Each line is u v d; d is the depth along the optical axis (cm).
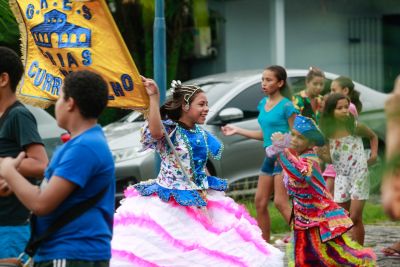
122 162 1146
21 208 471
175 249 613
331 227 675
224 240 625
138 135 1185
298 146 670
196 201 631
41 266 383
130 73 564
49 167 386
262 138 899
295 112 850
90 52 555
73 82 386
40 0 566
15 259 466
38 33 566
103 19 547
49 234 378
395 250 866
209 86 1295
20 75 479
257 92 1286
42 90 566
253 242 645
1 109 476
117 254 613
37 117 1080
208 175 672
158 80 746
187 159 650
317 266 689
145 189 643
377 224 1105
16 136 467
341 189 813
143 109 586
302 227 688
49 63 568
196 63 1434
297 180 676
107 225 391
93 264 379
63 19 557
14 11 573
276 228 1081
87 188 380
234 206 664
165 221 621
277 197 865
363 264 677
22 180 379
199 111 658
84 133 384
